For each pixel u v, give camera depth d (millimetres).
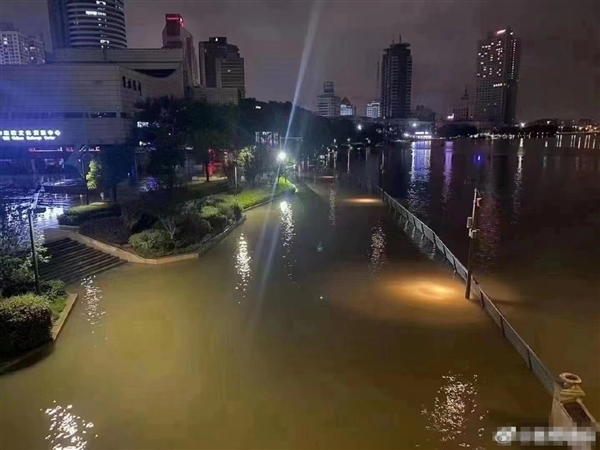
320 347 17062
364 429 12484
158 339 17672
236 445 11883
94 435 12227
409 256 30281
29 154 77000
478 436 12234
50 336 17234
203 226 33469
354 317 19844
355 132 162375
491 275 27219
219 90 121688
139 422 12742
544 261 30453
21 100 75250
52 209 39375
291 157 84688
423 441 12039
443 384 14602
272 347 17062
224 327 18797
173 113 64000
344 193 62500
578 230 40906
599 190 68500
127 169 43656
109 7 192000
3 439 12055
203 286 23859
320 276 25766
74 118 76062
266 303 21516
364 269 27219
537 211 51281
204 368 15539
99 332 18281
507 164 118375
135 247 28500
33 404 13500
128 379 14859
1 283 19938
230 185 56000
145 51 112500
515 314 21125
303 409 13328
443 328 18672
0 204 25234
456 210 53438
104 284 24062
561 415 11578
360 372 15305
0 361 15609
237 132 63750
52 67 74438
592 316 20875
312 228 39281
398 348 16969
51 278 23750
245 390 14258
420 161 133625
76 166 67250
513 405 13539
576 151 174250
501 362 15938
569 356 17109
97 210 34469
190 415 13039
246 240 34625
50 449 11727
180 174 59312
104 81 75562
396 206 47594
